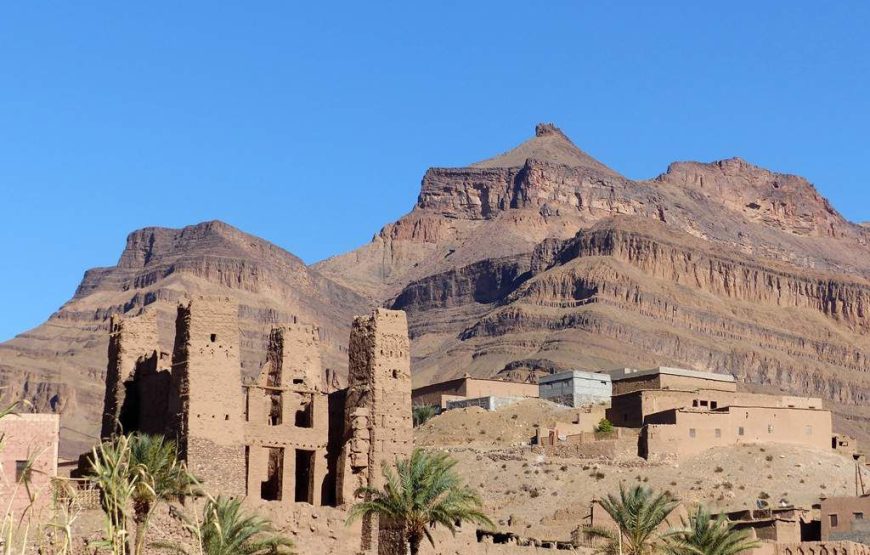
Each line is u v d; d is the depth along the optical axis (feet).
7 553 182.70
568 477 549.54
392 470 381.81
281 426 382.22
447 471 360.28
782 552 430.61
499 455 567.18
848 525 449.48
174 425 364.79
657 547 366.84
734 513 479.82
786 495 542.16
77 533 261.03
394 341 398.42
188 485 293.84
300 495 392.06
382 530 353.72
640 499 379.96
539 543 422.82
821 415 596.29
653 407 624.59
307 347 409.69
